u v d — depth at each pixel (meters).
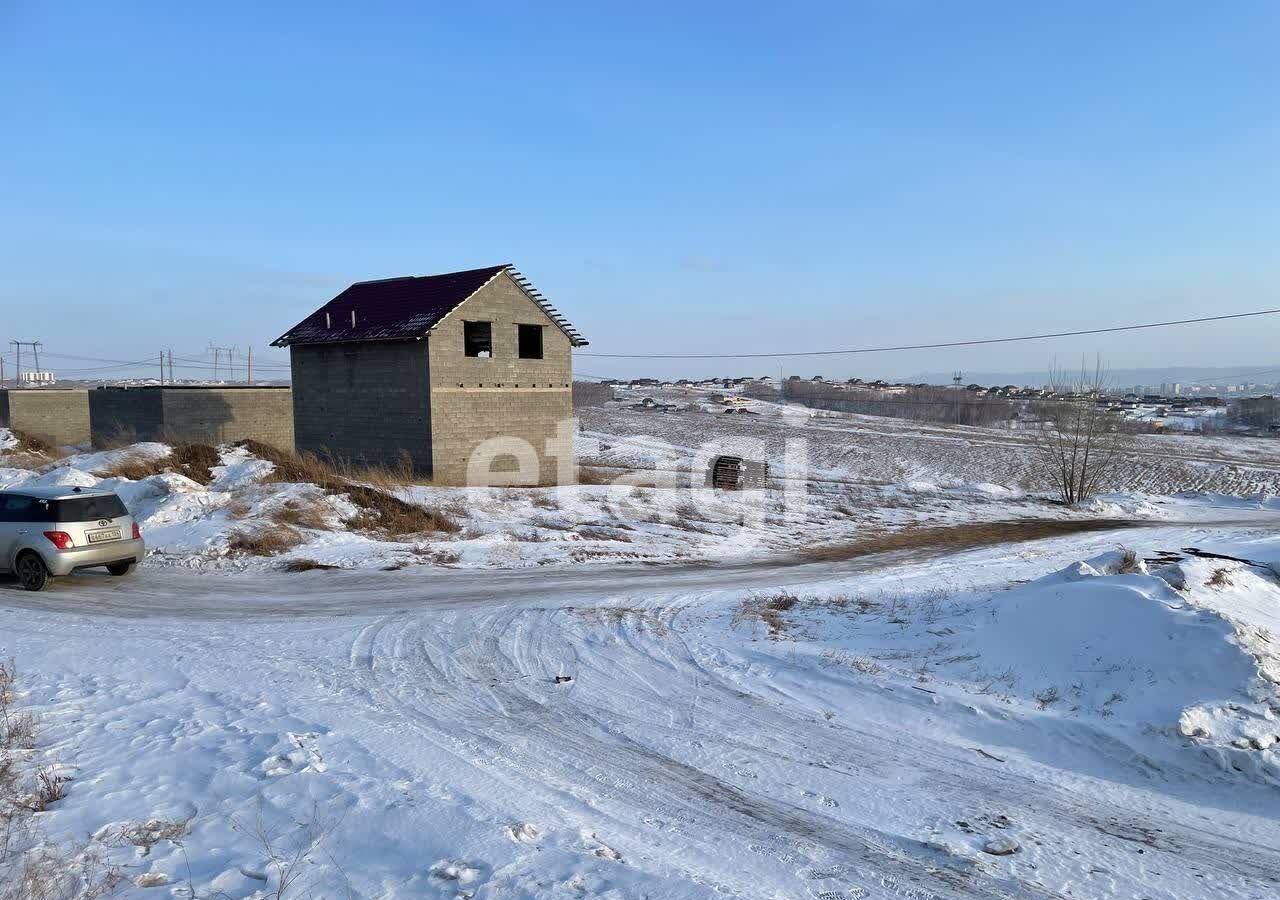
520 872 4.62
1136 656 8.72
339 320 31.06
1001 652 9.70
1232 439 75.94
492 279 29.31
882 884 4.96
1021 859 5.40
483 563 16.78
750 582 16.03
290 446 38.31
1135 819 6.11
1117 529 30.38
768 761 6.96
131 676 8.62
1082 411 39.44
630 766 6.69
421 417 27.98
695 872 4.89
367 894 4.41
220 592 13.34
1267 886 5.17
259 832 5.13
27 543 13.00
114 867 4.68
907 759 7.14
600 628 11.21
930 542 25.02
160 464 22.23
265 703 7.75
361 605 12.52
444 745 6.84
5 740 6.64
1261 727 7.32
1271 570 15.37
